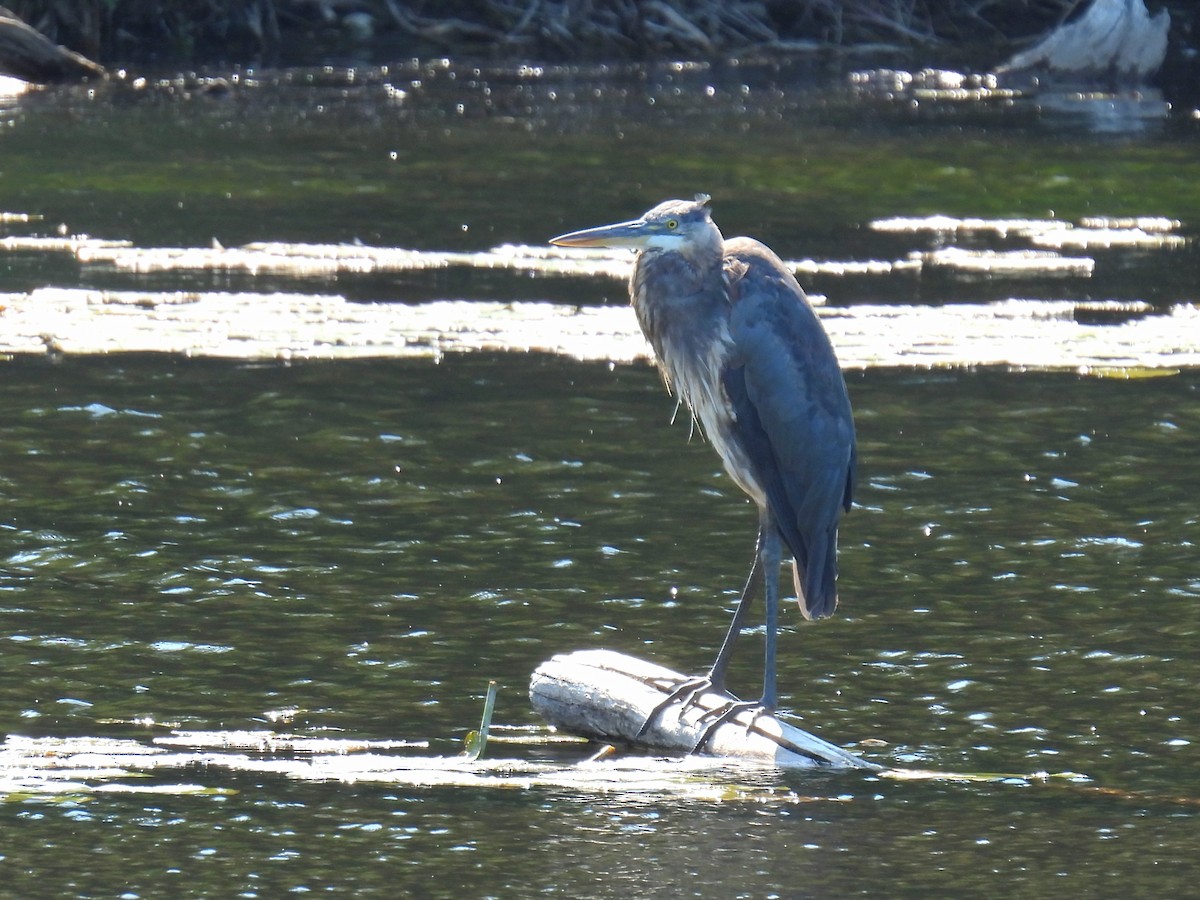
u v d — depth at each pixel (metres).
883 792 9.32
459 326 20.03
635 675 10.20
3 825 8.71
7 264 22.25
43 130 32.81
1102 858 8.54
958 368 18.83
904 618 12.23
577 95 40.09
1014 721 10.49
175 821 8.80
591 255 23.98
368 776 9.45
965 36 51.59
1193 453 16.02
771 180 30.33
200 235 24.47
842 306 21.59
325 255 23.47
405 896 8.02
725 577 12.98
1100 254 25.02
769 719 9.92
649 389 17.77
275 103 37.53
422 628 11.86
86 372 17.72
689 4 48.84
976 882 8.23
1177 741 10.19
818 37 50.12
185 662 11.16
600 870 8.30
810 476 10.17
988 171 31.66
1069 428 16.72
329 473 15.04
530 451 15.76
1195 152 33.88
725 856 8.45
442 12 48.22
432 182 29.14
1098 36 44.59
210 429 16.08
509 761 9.72
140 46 44.72
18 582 12.45
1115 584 12.87
